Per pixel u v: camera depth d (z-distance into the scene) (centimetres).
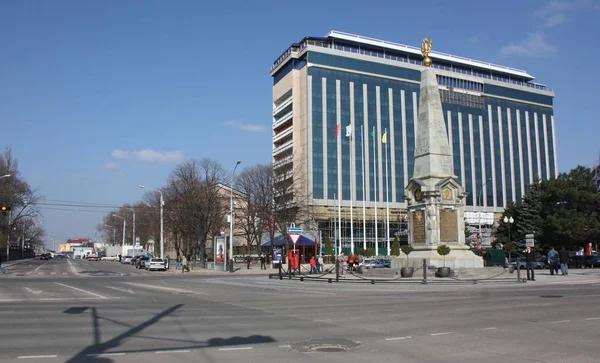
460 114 12062
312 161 10144
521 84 13325
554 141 13400
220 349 1012
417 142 3884
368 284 3077
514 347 1016
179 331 1238
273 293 2484
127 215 13025
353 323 1365
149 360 913
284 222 6919
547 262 5497
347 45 11200
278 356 944
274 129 11769
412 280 3111
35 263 9431
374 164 10675
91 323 1379
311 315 1549
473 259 3653
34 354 964
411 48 11656
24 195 8138
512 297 2080
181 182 7406
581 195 6234
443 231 3647
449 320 1401
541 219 6531
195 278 4156
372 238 10325
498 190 12294
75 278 4138
